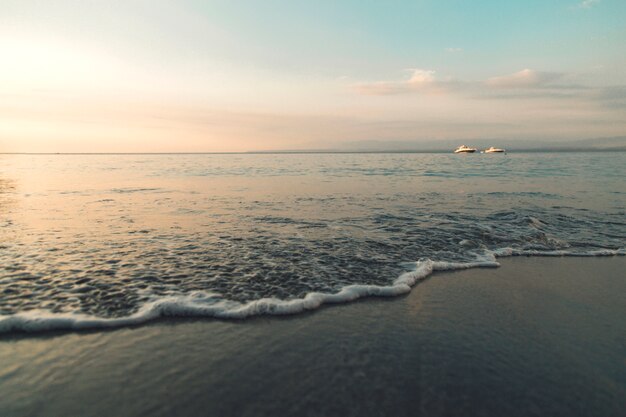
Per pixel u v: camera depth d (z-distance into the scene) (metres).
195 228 10.77
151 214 12.99
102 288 6.04
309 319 5.25
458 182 26.08
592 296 6.26
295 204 15.63
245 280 6.61
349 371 3.97
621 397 3.62
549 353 4.42
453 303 5.92
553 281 6.99
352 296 6.02
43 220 11.66
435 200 16.94
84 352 4.22
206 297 5.80
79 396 3.46
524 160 66.12
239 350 4.36
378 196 18.39
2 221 11.45
